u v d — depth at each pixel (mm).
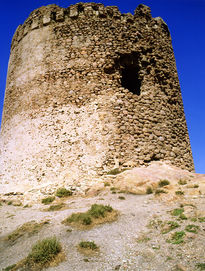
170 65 14375
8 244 5910
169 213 6293
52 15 14133
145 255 4539
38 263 4715
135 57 13242
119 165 10773
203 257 4086
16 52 15234
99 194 8977
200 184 8117
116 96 12117
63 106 12062
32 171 11164
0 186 11906
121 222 6156
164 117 12859
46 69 13070
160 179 9359
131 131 11641
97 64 12648
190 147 13789
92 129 11398
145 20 14336
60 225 6375
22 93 13461
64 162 10922
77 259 4699
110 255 4727
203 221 5426
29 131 12188
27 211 8320
